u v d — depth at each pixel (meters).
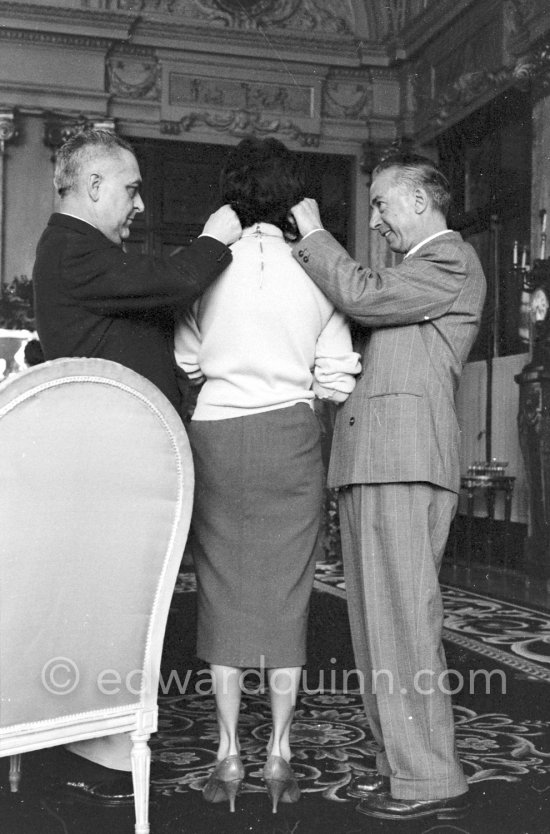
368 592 2.30
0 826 2.10
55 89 9.84
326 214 10.74
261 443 2.20
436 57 9.86
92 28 9.77
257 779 2.44
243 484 2.20
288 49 10.41
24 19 9.58
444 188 2.40
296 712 3.13
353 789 2.36
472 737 2.85
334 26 10.54
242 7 10.32
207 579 2.24
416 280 2.27
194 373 2.39
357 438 2.34
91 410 1.77
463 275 2.33
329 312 2.34
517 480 8.11
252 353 2.23
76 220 2.26
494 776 2.47
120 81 10.15
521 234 8.45
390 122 10.65
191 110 10.30
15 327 9.53
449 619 5.17
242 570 2.21
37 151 9.86
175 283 2.14
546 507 7.09
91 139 2.31
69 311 2.21
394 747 2.23
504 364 8.45
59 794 2.31
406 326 2.33
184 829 2.09
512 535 8.02
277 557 2.21
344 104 10.67
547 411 7.00
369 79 10.69
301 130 10.53
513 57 8.20
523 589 6.49
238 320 2.23
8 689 1.78
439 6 9.22
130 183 2.33
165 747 2.71
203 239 2.24
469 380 8.98
